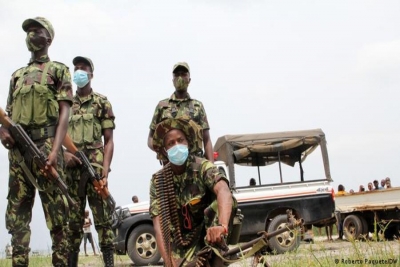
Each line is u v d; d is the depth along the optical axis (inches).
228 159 510.9
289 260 261.7
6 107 234.7
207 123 292.4
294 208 503.8
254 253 171.0
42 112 221.5
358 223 666.2
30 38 226.7
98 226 288.0
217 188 162.9
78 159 277.7
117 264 477.7
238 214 166.2
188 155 169.3
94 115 296.0
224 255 161.2
